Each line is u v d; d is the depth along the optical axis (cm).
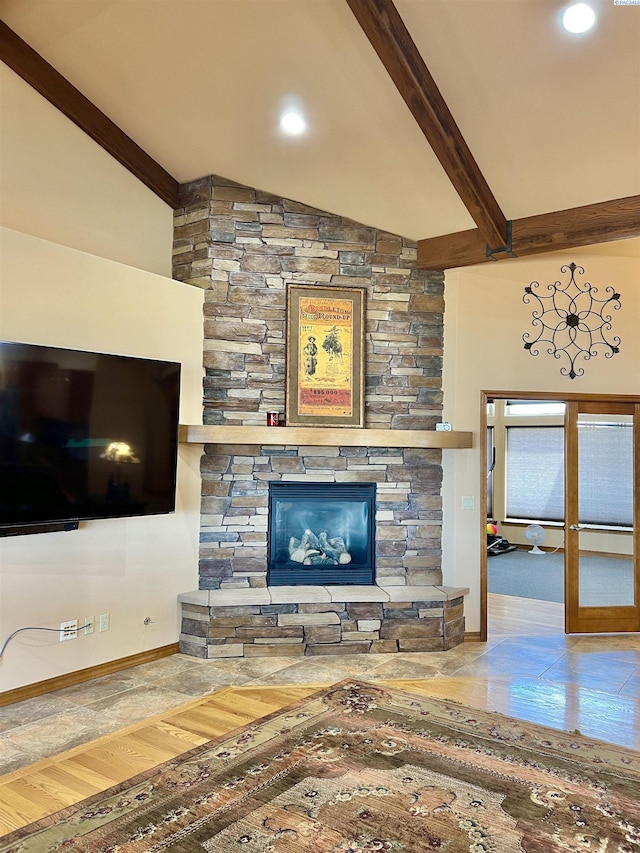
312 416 508
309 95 406
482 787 287
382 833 251
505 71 358
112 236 476
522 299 554
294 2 342
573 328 562
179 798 275
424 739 335
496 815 264
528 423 1024
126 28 383
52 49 415
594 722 364
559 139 398
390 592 498
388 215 507
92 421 396
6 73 411
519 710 379
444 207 481
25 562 385
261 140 454
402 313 529
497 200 460
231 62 392
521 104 378
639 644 527
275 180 493
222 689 407
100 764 308
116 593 437
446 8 326
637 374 571
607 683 431
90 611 421
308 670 446
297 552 523
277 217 511
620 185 423
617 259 570
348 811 266
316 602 478
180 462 479
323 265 516
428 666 461
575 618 555
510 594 702
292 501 517
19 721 356
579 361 563
